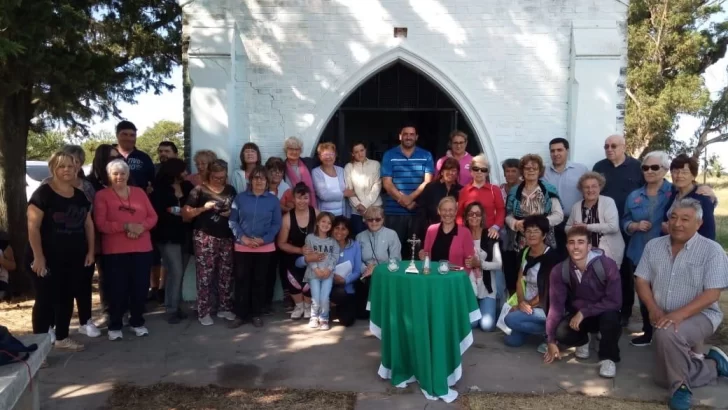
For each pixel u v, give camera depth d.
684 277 4.29
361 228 6.43
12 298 6.79
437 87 7.02
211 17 6.65
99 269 5.87
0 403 2.87
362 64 6.69
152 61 9.45
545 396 4.14
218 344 5.18
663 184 5.32
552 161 6.13
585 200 5.57
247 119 6.78
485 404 4.00
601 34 6.47
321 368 4.63
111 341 5.22
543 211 5.62
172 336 5.39
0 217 6.73
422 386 4.14
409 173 6.40
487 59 6.68
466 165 6.35
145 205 5.22
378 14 6.66
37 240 4.59
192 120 6.56
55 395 4.10
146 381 4.35
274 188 5.98
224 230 5.71
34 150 20.61
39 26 5.14
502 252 5.93
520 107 6.71
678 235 4.26
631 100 20.53
